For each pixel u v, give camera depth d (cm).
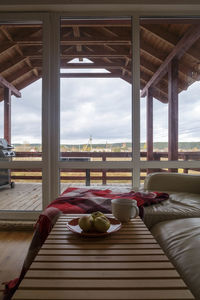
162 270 58
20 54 254
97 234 78
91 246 73
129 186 249
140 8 236
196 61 255
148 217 130
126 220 97
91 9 238
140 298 47
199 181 183
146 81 247
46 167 243
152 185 193
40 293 49
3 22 248
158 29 249
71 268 59
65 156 250
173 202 153
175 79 252
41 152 245
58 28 243
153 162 245
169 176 193
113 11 240
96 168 248
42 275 55
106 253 68
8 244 189
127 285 52
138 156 245
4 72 255
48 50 241
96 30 252
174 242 95
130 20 248
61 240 78
